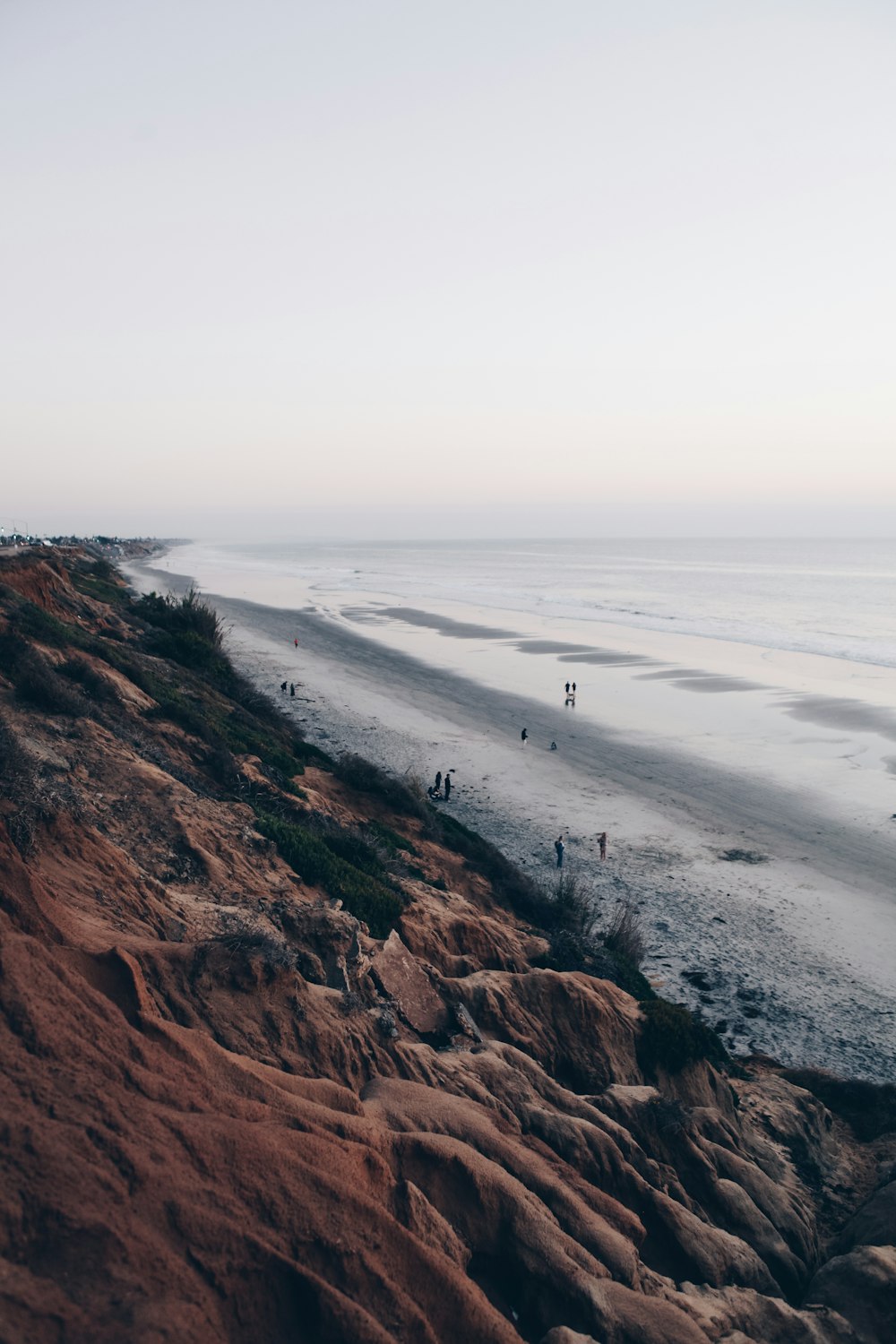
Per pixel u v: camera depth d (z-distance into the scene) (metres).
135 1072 7.13
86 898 10.45
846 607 123.00
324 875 16.33
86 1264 5.58
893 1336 9.34
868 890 28.97
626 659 73.94
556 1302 8.03
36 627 25.31
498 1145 9.41
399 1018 12.08
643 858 31.11
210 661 40.47
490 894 23.20
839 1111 16.69
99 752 16.86
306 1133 7.61
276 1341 6.09
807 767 42.78
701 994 21.84
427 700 56.78
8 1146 5.90
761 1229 10.97
